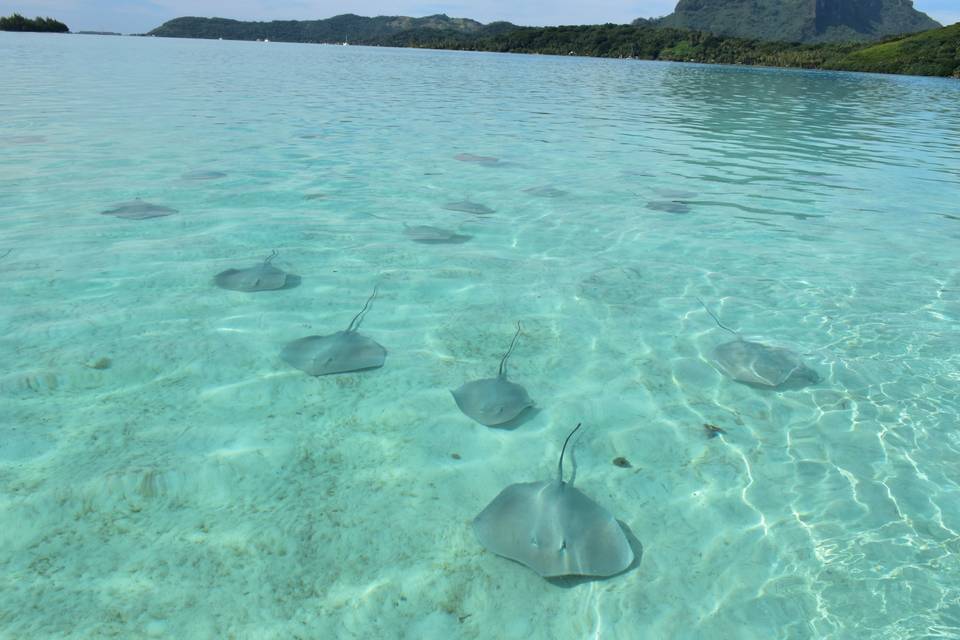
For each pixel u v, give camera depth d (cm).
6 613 254
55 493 319
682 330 542
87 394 403
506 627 265
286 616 263
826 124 2119
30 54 3678
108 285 554
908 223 884
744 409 435
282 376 439
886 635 270
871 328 554
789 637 268
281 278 578
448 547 305
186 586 274
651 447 392
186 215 760
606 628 267
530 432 400
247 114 1670
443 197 912
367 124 1622
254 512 319
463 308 562
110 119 1442
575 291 609
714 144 1579
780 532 326
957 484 366
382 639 256
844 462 383
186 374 433
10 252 608
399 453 372
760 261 707
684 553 310
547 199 929
